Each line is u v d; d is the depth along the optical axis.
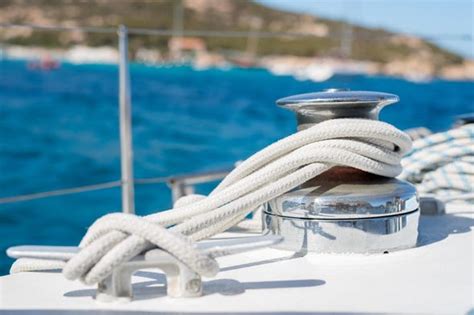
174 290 0.91
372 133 1.12
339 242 1.12
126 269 0.89
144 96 16.72
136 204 5.50
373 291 0.95
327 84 21.70
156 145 10.03
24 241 5.11
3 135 10.71
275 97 17.72
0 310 0.89
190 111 14.34
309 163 1.11
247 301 0.90
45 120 12.27
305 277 1.01
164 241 0.88
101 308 0.88
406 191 1.15
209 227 1.11
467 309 0.87
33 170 8.37
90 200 6.42
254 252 1.15
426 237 1.24
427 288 0.96
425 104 16.06
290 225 1.14
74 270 0.87
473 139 1.63
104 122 12.19
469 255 1.12
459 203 1.58
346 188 1.15
